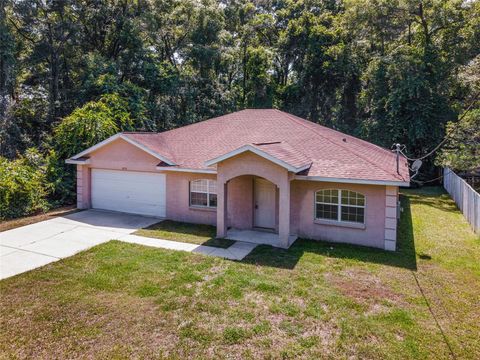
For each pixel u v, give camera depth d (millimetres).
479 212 12844
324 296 7848
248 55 35125
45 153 21062
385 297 7852
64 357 5777
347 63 30344
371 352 5867
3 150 20766
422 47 26344
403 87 24609
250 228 13609
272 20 37500
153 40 29875
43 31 24953
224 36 32969
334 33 31172
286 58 35750
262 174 11484
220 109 32500
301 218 12586
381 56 27641
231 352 5898
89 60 24797
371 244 11555
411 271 9383
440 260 10242
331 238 12172
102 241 11930
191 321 6809
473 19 24516
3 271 9258
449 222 15164
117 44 28094
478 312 7215
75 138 19359
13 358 5750
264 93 33500
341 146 13781
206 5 31438
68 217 15406
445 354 5836
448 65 25438
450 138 20656
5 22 22156
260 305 7438
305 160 12336
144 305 7430
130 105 23750
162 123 28984
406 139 26156
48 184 17625
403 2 25984
